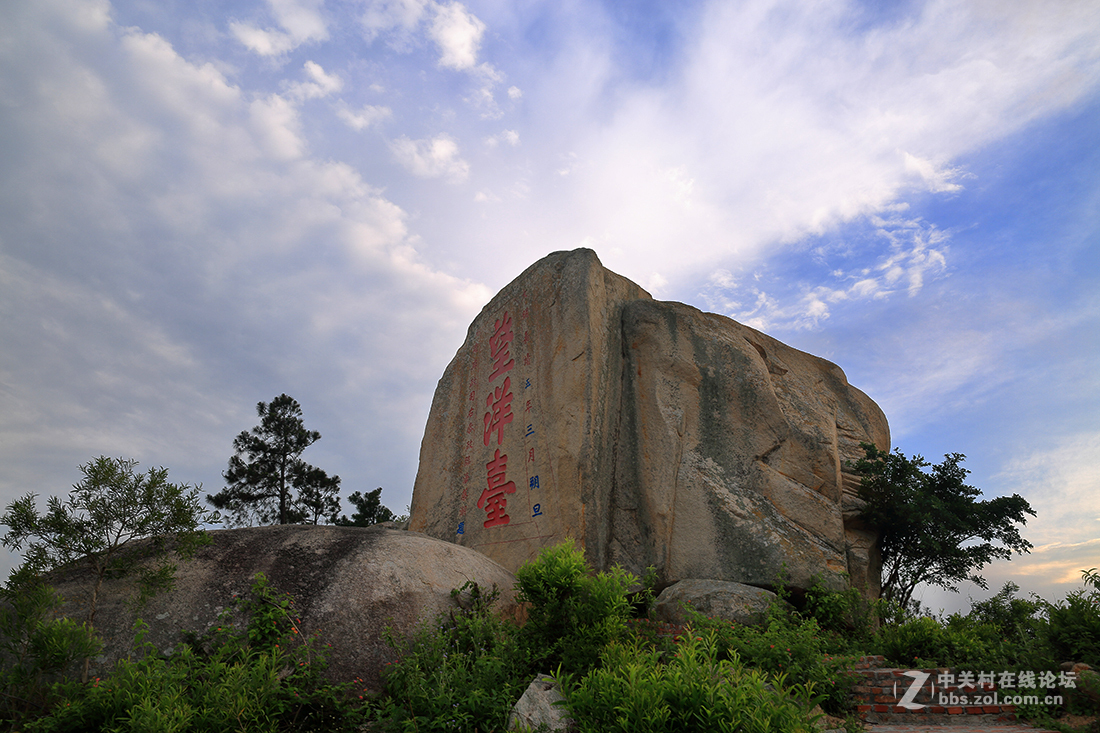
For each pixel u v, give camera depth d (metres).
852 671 6.17
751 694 3.75
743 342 11.12
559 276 10.89
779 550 9.05
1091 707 5.38
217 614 5.68
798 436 10.30
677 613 7.98
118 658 5.29
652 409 10.27
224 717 4.34
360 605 5.89
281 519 23.09
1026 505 11.09
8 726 4.67
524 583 6.11
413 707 4.89
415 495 13.48
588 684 4.33
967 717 5.64
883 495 11.15
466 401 12.84
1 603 5.46
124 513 5.52
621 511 9.85
